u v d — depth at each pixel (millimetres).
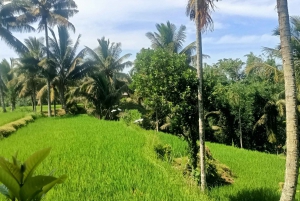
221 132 26594
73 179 7180
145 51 9633
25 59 26875
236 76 31938
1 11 26172
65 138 13727
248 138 26734
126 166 8562
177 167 10414
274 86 23672
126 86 30000
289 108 5734
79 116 26594
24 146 11875
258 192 8469
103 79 29375
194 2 8953
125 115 26359
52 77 27406
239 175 11250
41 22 27750
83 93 29688
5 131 15664
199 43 8742
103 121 21812
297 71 14492
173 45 22953
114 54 34750
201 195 6738
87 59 30453
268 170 12180
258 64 16719
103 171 8094
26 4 26953
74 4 28484
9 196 3221
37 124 20281
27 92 35656
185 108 9000
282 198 5895
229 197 8133
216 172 10336
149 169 8336
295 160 5719
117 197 6062
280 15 5828
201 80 8742
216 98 9711
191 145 9812
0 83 28531
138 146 11680
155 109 10055
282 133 26188
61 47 29438
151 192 6426
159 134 17094
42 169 8008
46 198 5773
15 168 3041
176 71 9117
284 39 5785
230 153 16141
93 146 11594
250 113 23906
